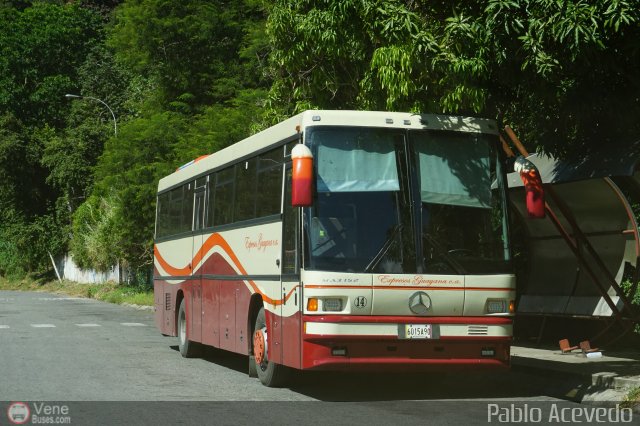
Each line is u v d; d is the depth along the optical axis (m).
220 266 15.65
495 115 15.74
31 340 22.00
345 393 12.70
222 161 15.95
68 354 18.42
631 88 13.58
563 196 16.11
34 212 77.75
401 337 11.41
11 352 18.70
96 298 52.00
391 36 13.23
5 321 29.88
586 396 12.02
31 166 75.81
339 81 17.09
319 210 11.54
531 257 18.09
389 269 11.52
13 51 77.31
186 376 14.70
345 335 11.27
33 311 36.81
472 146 12.30
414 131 12.12
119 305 43.38
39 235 72.81
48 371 15.20
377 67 14.27
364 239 11.57
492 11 11.90
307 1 15.13
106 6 85.38
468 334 11.66
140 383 13.65
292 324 11.84
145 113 43.94
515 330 18.78
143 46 42.03
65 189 67.88
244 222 14.30
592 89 13.64
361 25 14.20
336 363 11.24
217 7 42.28
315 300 11.31
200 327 16.92
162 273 20.58
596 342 16.66
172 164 38.59
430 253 11.71
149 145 40.00
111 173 40.91
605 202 15.70
